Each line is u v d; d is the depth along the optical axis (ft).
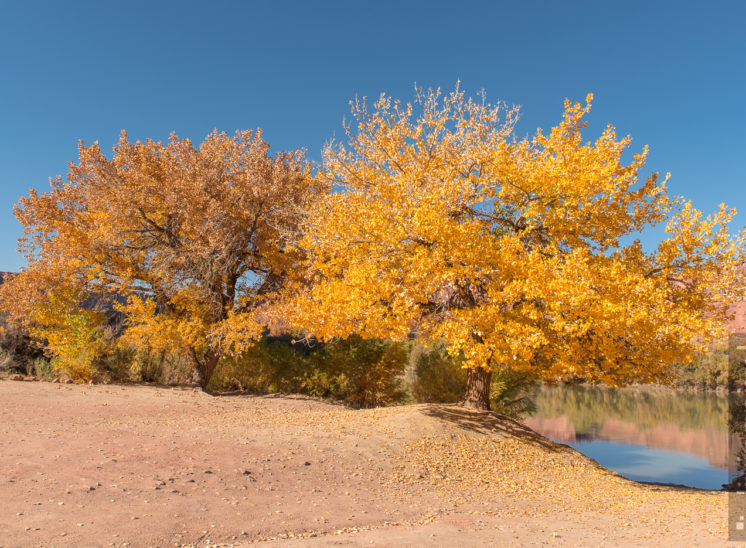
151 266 62.13
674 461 52.13
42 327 62.59
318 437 33.27
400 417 40.29
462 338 30.99
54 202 62.80
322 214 45.85
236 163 66.23
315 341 73.41
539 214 36.78
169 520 17.56
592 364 34.14
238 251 63.16
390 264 37.19
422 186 40.65
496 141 43.34
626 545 16.78
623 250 37.06
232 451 27.81
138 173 60.70
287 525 18.63
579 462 38.06
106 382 58.03
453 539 17.66
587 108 37.14
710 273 33.65
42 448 24.93
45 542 14.56
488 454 35.58
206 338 60.70
